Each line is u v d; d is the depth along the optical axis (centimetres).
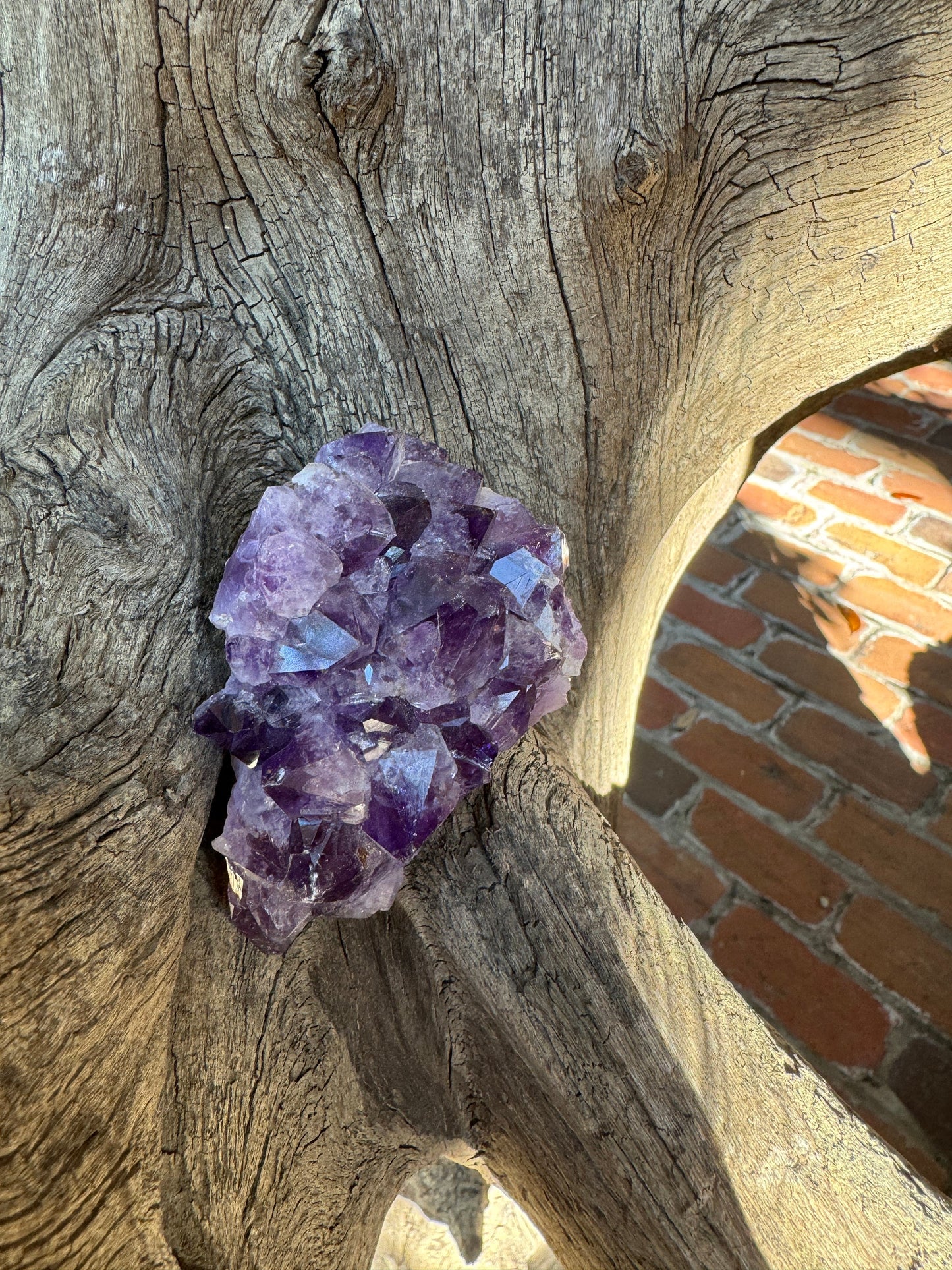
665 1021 41
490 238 49
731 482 78
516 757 46
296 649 37
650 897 44
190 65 42
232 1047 39
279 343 47
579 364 52
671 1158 39
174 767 35
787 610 134
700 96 48
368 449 42
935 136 52
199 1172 35
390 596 39
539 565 42
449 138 46
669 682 127
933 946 101
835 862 109
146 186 45
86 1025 29
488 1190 73
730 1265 37
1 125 45
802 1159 38
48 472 38
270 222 47
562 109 47
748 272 56
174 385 44
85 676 35
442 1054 46
